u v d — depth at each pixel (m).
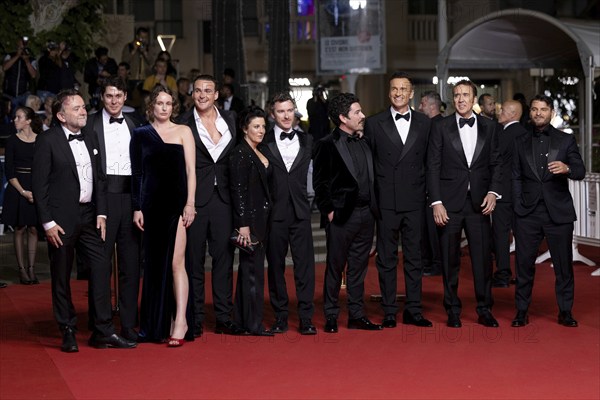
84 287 14.45
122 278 10.73
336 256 11.21
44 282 14.99
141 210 10.58
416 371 9.44
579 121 22.75
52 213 10.28
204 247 11.13
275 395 8.63
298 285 11.22
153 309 10.66
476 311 11.70
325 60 26.67
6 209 14.62
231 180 10.94
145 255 10.65
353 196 11.13
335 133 11.28
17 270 15.87
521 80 28.20
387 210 11.38
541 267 15.98
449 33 30.73
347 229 11.17
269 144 11.20
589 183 15.37
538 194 11.49
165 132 10.66
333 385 8.95
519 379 9.16
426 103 15.44
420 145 11.41
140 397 8.62
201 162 11.07
